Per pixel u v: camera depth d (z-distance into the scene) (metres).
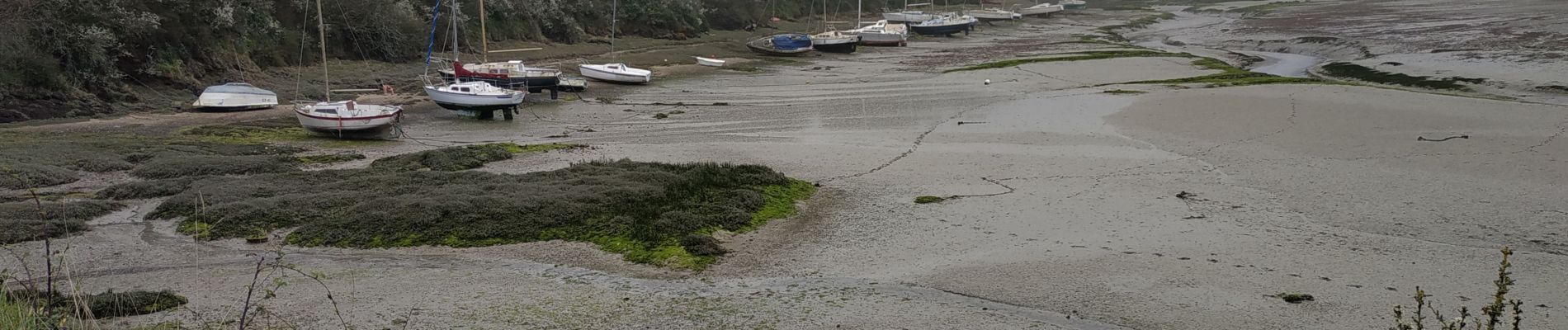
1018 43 66.94
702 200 17.70
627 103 37.66
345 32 47.62
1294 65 47.50
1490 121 24.64
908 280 13.44
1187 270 13.64
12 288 12.42
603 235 15.71
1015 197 18.64
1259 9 93.69
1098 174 20.75
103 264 14.66
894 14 79.44
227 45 41.59
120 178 22.25
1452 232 15.50
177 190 20.08
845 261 14.53
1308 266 13.72
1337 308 11.93
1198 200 18.12
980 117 29.86
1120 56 51.59
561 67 50.38
